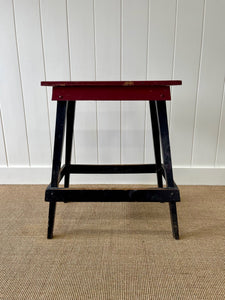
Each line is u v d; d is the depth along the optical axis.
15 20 1.01
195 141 1.14
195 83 1.06
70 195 0.74
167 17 0.99
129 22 1.00
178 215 0.91
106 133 1.14
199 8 0.97
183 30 1.00
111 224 0.85
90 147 1.16
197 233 0.80
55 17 1.01
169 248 0.72
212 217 0.89
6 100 1.11
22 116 1.13
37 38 1.03
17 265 0.65
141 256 0.68
